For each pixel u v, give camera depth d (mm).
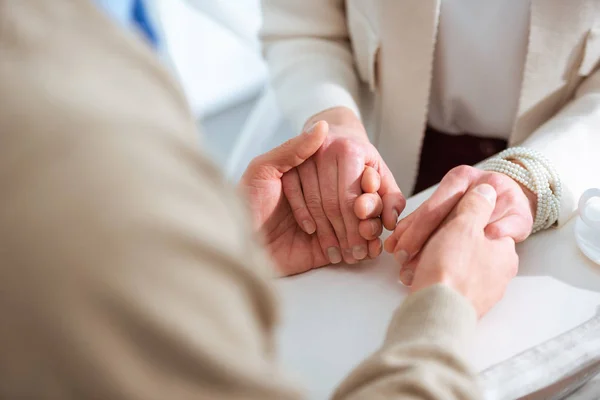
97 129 319
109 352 303
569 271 707
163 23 1637
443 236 665
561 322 669
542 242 734
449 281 635
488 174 721
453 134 936
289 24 942
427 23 830
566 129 772
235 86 1855
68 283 300
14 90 324
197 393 326
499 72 849
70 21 361
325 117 833
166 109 368
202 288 323
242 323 344
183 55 1718
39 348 303
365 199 708
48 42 344
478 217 675
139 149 325
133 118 336
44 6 360
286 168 722
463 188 709
